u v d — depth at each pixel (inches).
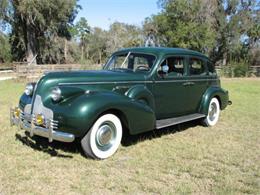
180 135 283.1
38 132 212.2
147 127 237.3
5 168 195.0
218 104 330.3
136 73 259.3
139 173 195.0
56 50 1704.0
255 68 1459.2
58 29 1680.6
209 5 1683.1
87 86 226.2
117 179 185.6
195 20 1674.5
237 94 606.9
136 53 274.7
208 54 1779.0
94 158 214.2
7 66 1737.2
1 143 240.5
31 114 217.8
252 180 189.2
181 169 202.7
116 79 239.5
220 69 1357.0
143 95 249.6
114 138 223.1
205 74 317.1
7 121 311.0
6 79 920.9
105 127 217.2
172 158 221.8
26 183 177.2
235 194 171.8
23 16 1501.0
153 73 261.0
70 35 1775.3
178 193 170.9
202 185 181.2
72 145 238.2
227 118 363.9
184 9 1647.4
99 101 209.2
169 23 1697.8
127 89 245.1
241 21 1753.2
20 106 231.9
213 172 200.2
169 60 275.3
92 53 2500.0
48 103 213.9
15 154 218.7
